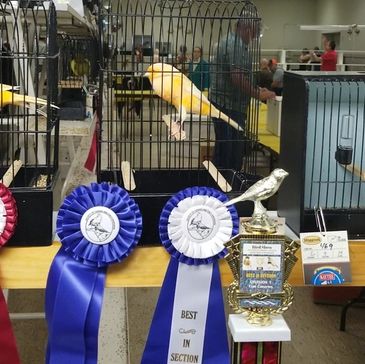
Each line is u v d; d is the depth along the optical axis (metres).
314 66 8.66
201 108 1.61
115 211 1.32
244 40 1.86
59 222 1.32
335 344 2.68
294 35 14.38
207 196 1.33
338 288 3.05
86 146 3.34
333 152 1.46
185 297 1.36
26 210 1.33
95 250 1.32
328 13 13.57
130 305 3.04
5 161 2.08
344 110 1.45
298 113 1.43
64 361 1.34
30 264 1.36
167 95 1.61
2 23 2.08
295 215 1.45
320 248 1.34
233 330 1.27
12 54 1.68
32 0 2.03
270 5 14.48
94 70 4.25
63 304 1.32
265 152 4.27
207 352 1.37
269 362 1.30
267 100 4.46
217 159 1.96
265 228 1.25
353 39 11.06
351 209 1.43
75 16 2.86
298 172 1.43
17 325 2.77
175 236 1.33
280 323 1.29
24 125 1.79
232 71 1.82
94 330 1.33
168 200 1.36
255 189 1.28
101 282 1.34
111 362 2.40
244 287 1.27
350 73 1.51
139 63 1.74
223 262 1.37
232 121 1.70
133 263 1.37
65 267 1.33
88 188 1.33
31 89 2.22
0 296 1.35
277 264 1.26
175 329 1.36
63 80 3.96
